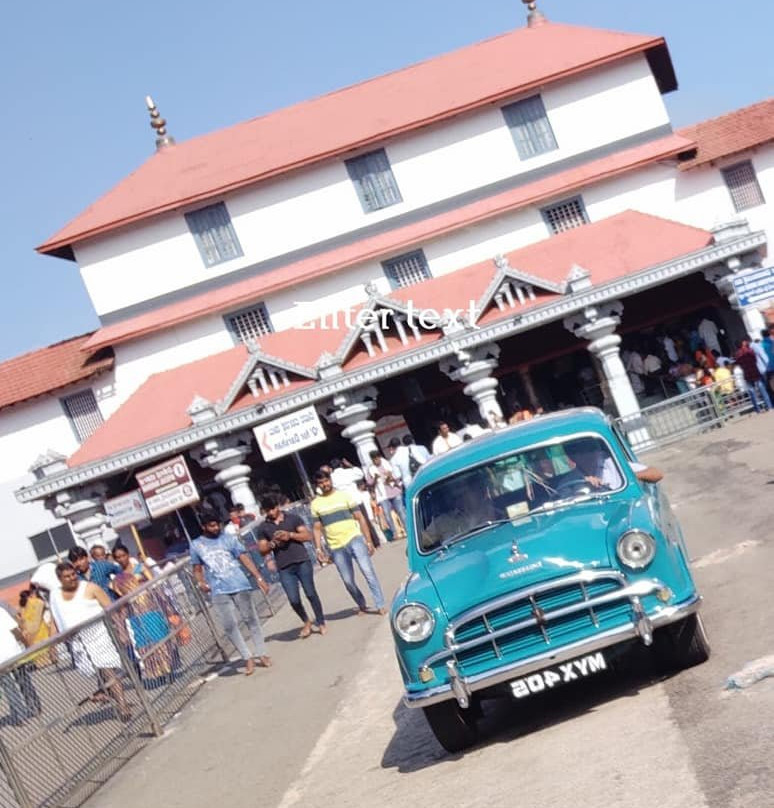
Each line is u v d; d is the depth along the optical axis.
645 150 39.81
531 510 8.98
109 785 11.41
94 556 17.36
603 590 8.00
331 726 11.01
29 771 10.32
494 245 39.69
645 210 39.75
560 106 40.53
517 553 8.26
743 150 39.25
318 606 16.08
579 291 32.38
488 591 8.09
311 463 35.78
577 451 9.24
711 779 6.11
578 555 8.09
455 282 36.38
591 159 40.19
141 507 23.88
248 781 10.01
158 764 11.68
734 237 32.75
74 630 11.89
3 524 39.69
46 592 18.39
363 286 39.62
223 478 32.81
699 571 12.26
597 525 8.35
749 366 28.52
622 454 9.29
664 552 8.07
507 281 32.94
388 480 26.84
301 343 36.72
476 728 8.80
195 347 39.47
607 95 40.47
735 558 12.35
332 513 16.23
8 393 39.72
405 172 40.28
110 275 40.19
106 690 12.36
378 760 9.27
